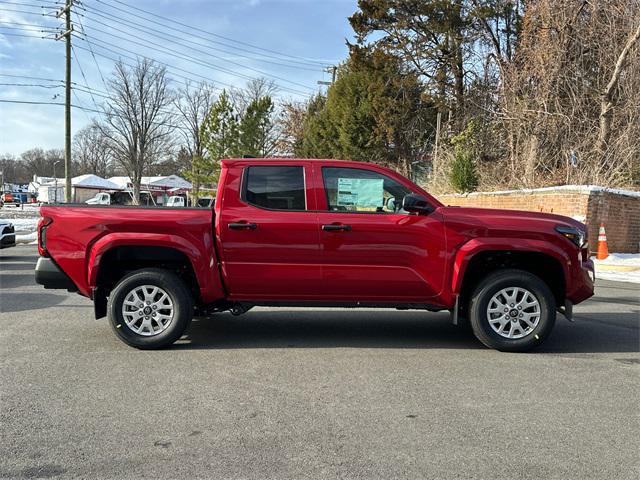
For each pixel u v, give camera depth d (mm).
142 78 44625
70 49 29203
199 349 5566
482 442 3445
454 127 25891
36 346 5605
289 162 5656
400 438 3490
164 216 5453
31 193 89188
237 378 4645
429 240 5461
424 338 6168
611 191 14062
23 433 3520
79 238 5422
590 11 17297
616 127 16734
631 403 4156
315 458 3215
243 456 3232
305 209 5551
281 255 5477
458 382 4594
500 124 20562
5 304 7965
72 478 2973
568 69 17516
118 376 4660
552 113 17250
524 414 3912
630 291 9812
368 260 5477
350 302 5641
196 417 3795
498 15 25125
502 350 5555
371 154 30062
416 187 5664
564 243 5504
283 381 4574
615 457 3268
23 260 13789
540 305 5473
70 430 3568
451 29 25812
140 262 5812
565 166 17547
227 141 41625
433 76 27469
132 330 5480
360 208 5602
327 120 32969
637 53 16328
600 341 6078
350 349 5629
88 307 7758
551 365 5125
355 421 3752
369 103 29109
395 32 27109
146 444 3375
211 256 5477
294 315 7461
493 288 5484
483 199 17375
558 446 3402
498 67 21422
